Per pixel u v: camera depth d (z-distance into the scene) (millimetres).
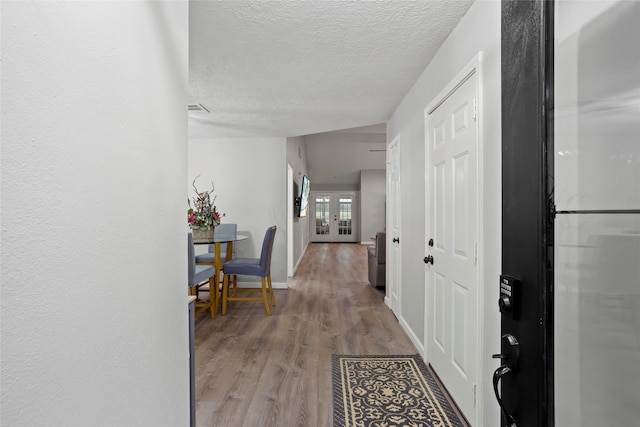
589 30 658
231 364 2734
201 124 4500
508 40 760
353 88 3164
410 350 2986
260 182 5398
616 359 654
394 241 3898
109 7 765
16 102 531
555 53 659
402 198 3521
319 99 3471
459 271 2064
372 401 2199
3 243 509
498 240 1595
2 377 508
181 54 1166
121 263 808
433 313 2570
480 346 1759
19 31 537
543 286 649
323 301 4613
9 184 519
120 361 802
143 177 913
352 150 10289
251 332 3447
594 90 656
